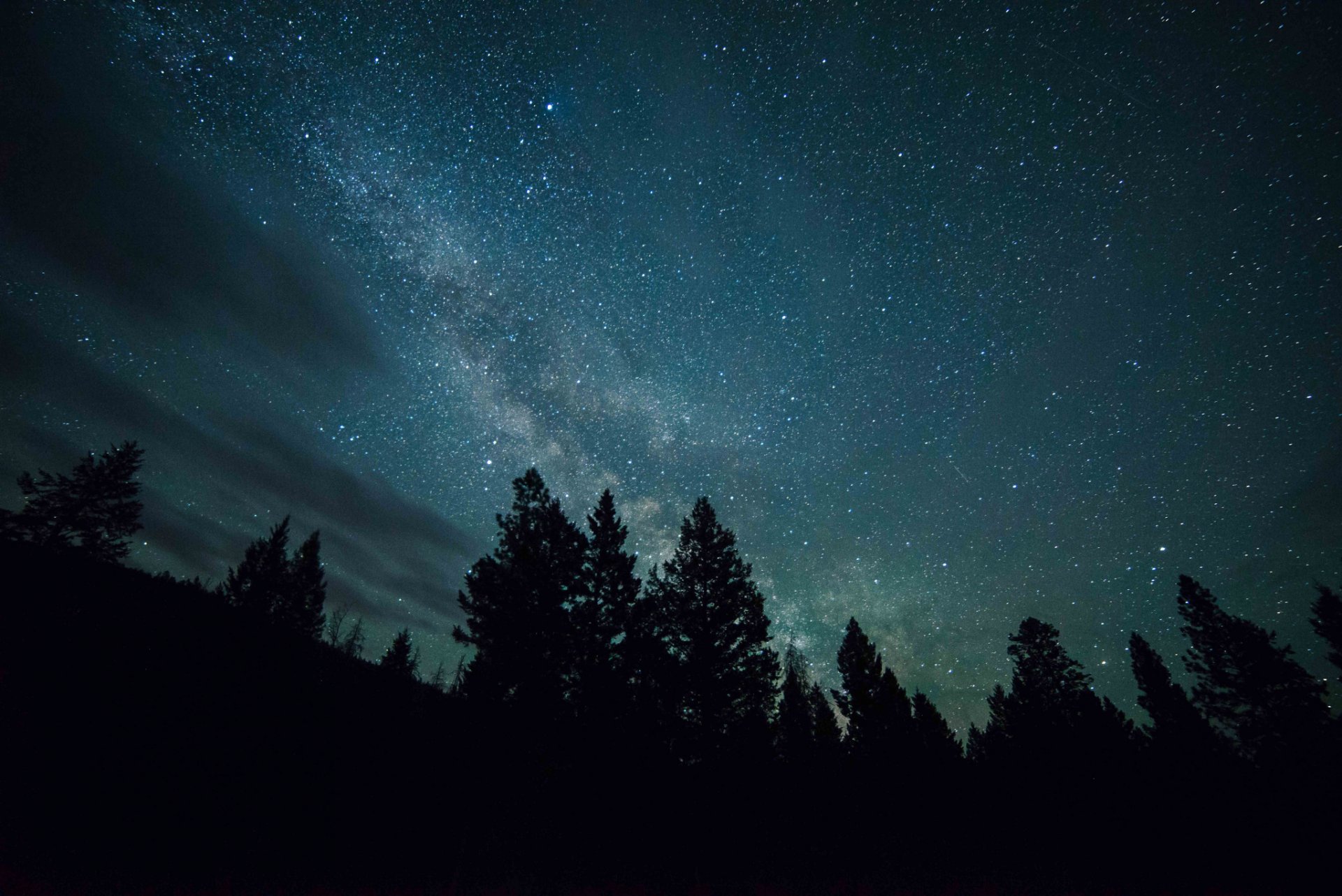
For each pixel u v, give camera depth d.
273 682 21.12
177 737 17.28
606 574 20.42
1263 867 21.41
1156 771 26.17
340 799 18.11
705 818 18.11
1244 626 27.23
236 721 18.91
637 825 17.39
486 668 17.67
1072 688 32.34
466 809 16.53
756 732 19.69
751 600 21.80
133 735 16.67
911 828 24.02
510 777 16.58
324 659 25.02
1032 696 32.47
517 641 17.97
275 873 14.53
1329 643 25.70
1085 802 26.31
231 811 15.97
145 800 14.98
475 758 16.61
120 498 36.22
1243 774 24.53
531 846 16.77
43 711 16.14
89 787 14.60
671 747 18.80
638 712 18.42
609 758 17.70
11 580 23.45
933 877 22.05
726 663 20.16
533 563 19.31
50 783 14.20
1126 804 25.42
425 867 16.61
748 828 18.70
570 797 17.36
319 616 35.59
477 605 18.95
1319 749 23.50
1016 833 25.45
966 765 30.48
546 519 20.52
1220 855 22.41
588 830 17.17
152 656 20.00
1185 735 27.16
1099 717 29.08
